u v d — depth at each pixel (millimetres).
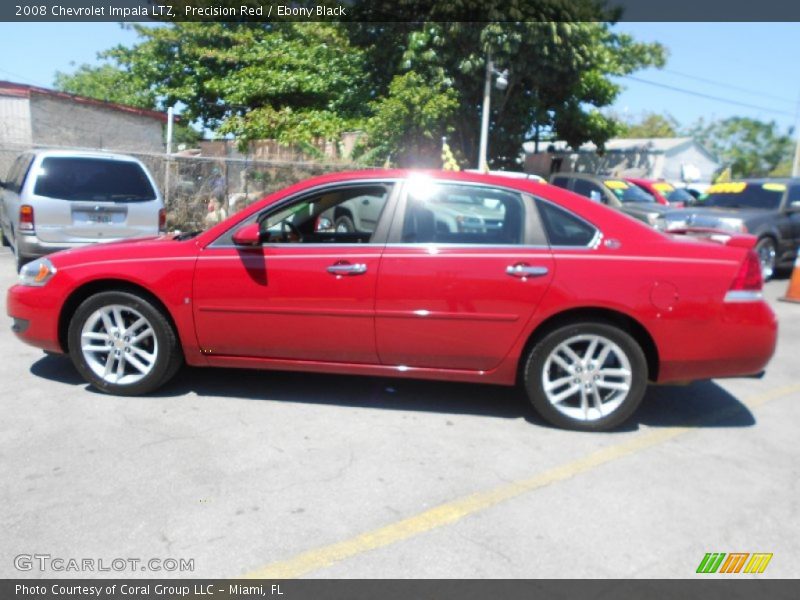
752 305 4246
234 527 3172
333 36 22422
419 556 2990
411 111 18625
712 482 3754
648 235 4359
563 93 22391
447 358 4438
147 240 5000
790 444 4332
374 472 3756
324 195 4617
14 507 3283
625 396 4324
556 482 3701
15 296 4898
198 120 24688
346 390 5059
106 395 4797
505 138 21438
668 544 3131
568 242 4332
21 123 17672
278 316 4504
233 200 14711
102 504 3334
